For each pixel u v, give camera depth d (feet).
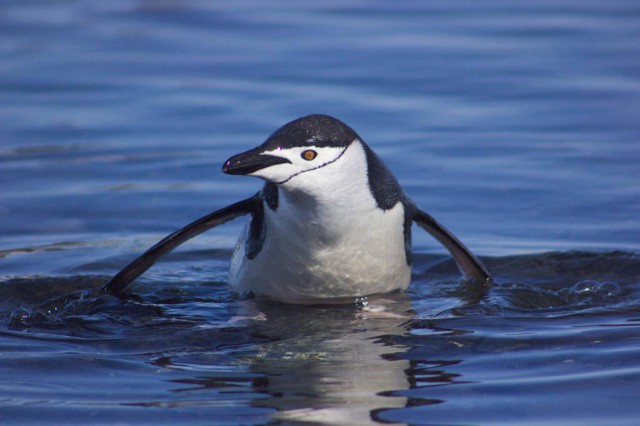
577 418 25.76
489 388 27.86
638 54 69.82
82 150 55.42
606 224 44.42
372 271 35.99
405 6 84.84
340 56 71.41
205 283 39.70
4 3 89.51
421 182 49.78
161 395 27.73
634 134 55.31
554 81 65.00
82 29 80.74
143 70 70.13
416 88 64.34
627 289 37.50
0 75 69.31
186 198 48.80
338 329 33.68
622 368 28.91
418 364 29.91
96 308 36.06
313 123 33.04
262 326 34.17
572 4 83.92
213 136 57.00
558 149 53.52
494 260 41.16
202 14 84.28
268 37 76.95
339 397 27.45
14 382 28.66
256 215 36.81
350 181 33.65
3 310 35.78
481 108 60.54
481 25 78.43
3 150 55.47
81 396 27.68
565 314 34.68
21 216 46.65
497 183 49.42
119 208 47.65
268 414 26.32
